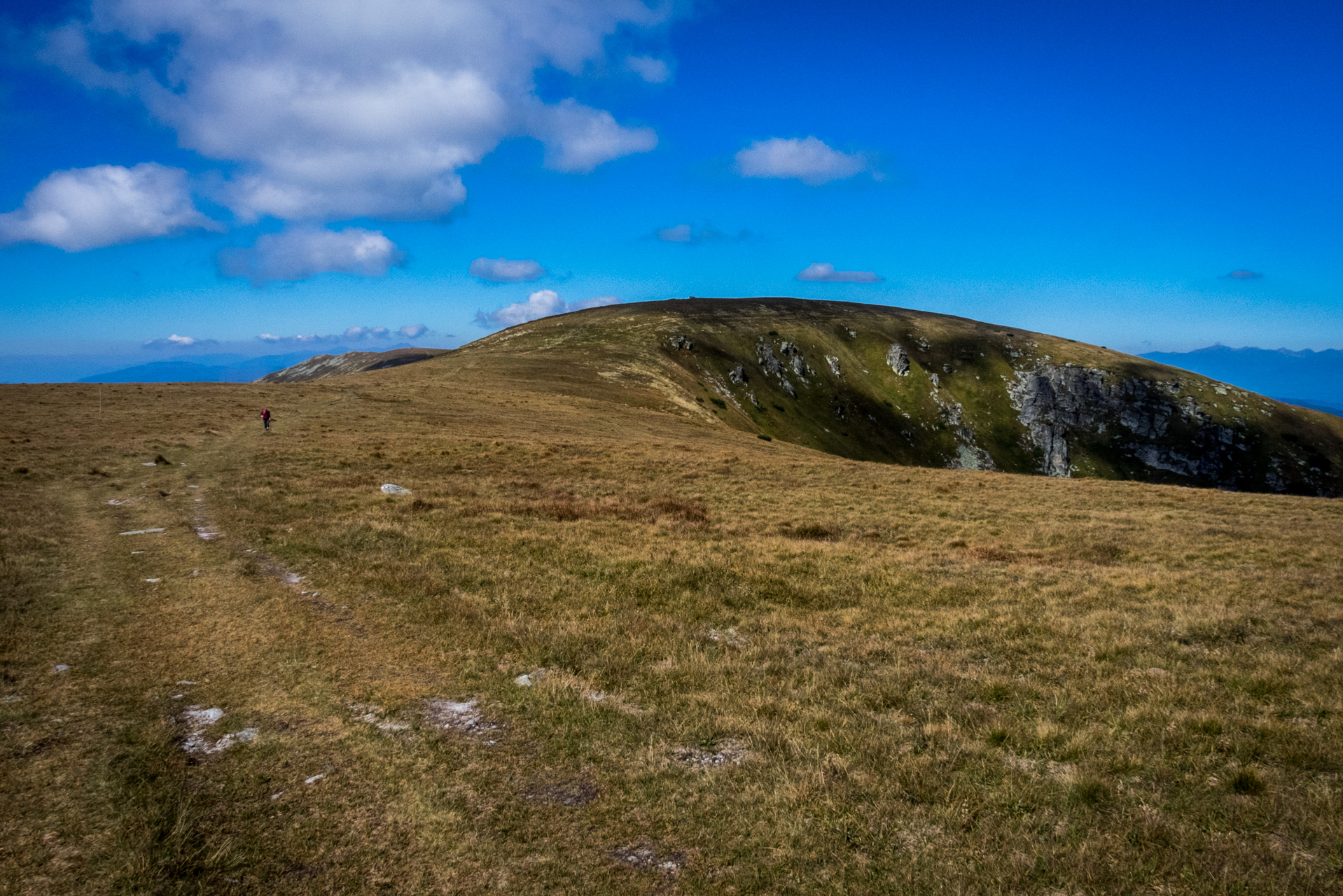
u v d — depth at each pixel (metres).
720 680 12.00
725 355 167.88
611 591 16.92
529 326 184.00
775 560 20.11
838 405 177.25
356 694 11.20
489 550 20.20
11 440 36.78
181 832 7.61
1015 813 8.01
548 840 7.68
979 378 199.00
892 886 6.90
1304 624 14.34
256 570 17.86
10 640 12.71
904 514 28.84
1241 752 9.06
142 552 19.38
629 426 63.09
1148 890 6.67
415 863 7.28
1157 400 191.25
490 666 12.38
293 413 55.50
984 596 17.14
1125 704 10.74
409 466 36.50
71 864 7.09
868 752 9.40
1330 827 7.34
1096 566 20.31
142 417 48.53
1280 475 176.38
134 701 10.74
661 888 6.98
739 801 8.37
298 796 8.40
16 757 9.01
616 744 9.75
